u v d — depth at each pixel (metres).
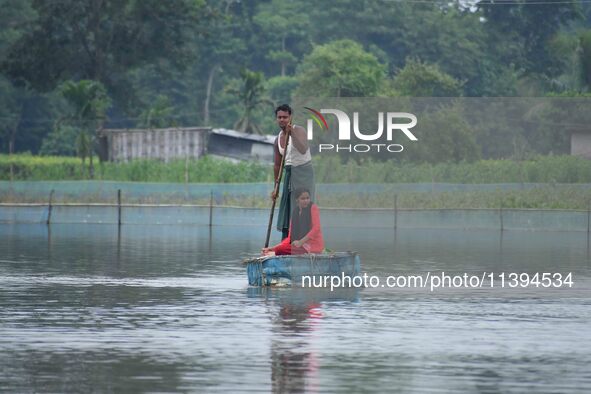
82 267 60.25
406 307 43.72
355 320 39.75
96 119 160.25
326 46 190.12
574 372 30.44
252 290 49.31
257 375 29.73
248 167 136.25
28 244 77.62
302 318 40.16
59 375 29.61
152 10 196.88
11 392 27.70
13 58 196.88
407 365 31.25
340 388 28.33
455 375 29.97
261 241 82.50
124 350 33.25
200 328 37.56
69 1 194.75
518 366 31.22
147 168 140.50
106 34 198.75
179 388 28.19
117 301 44.97
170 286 50.84
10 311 41.75
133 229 97.62
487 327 38.34
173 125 185.75
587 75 190.88
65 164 152.62
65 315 40.66
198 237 87.12
